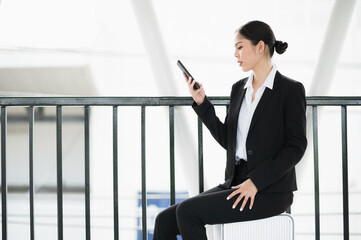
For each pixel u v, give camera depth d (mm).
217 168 9203
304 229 10039
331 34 4875
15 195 9359
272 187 1651
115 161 2152
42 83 8188
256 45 1704
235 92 1874
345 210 2248
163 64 5602
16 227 9469
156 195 10289
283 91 1679
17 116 9180
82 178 10109
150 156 10938
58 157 2146
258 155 1679
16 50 7750
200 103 1934
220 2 8609
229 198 1618
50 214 9836
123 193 10789
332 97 2133
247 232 1669
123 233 10703
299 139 1636
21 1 7449
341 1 4750
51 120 9594
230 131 1811
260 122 1681
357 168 9984
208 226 3910
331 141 9930
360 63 9109
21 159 9398
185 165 5316
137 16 5363
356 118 9805
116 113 2127
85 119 2111
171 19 8820
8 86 7992
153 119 10828
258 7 8664
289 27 8859
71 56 8203
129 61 8891
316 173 2189
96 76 8664
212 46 9195
